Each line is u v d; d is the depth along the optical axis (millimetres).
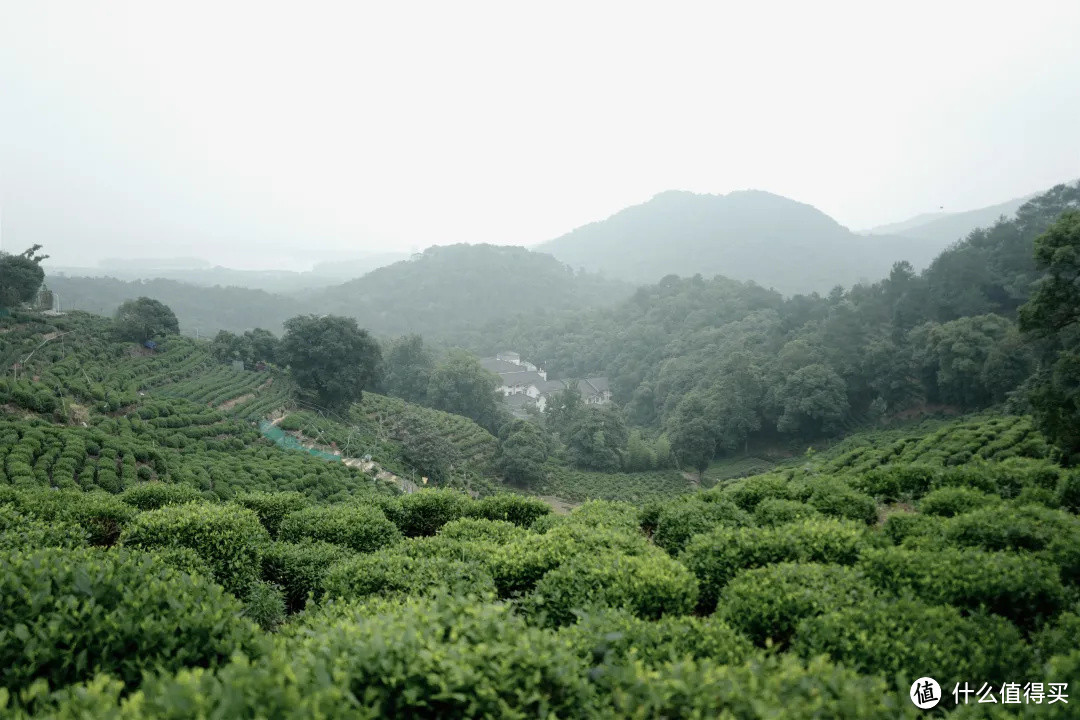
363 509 14078
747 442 75188
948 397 62531
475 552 10398
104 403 36562
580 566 8281
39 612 5387
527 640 4902
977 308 68312
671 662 5547
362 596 8312
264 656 4887
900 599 7047
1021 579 7379
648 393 99125
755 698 4387
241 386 53250
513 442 57344
